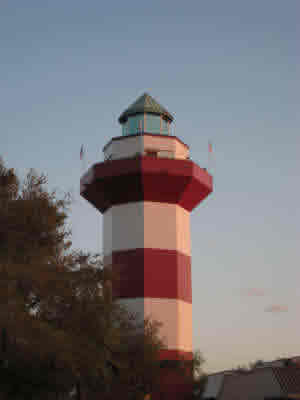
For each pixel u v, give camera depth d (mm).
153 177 49344
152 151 52875
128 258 49812
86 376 33594
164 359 47125
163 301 48688
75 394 36781
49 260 32688
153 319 48000
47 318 31203
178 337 48344
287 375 40844
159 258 49750
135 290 48656
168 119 56656
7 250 30875
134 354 38719
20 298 28688
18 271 28828
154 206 50781
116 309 34469
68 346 29203
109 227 52188
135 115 55594
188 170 49906
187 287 51438
